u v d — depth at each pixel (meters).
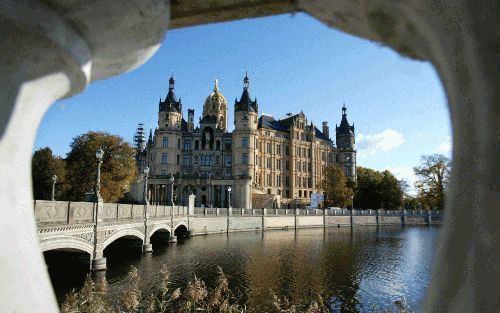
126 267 22.33
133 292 7.56
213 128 89.19
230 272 22.98
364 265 26.50
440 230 1.24
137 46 1.76
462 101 1.11
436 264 1.21
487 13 1.01
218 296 7.77
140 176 74.31
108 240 20.52
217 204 77.12
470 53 1.05
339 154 109.50
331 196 84.69
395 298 17.97
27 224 1.79
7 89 1.64
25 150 1.79
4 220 1.66
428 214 87.19
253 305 16.22
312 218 70.88
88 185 45.41
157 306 8.54
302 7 1.66
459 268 1.09
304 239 45.19
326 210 74.19
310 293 18.59
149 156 102.38
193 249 32.97
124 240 29.17
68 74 1.77
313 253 32.25
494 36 1.00
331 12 1.49
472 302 1.02
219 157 87.88
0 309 1.57
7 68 1.63
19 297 1.65
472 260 1.04
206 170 86.88
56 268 18.45
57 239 14.64
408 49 1.41
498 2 1.00
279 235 51.06
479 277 1.01
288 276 22.31
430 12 1.17
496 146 0.99
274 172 95.31
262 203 80.31
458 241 1.11
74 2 1.54
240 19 1.97
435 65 1.31
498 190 0.97
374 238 47.56
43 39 1.60
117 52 1.78
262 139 94.44
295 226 67.06
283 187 96.94
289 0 1.69
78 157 46.03
